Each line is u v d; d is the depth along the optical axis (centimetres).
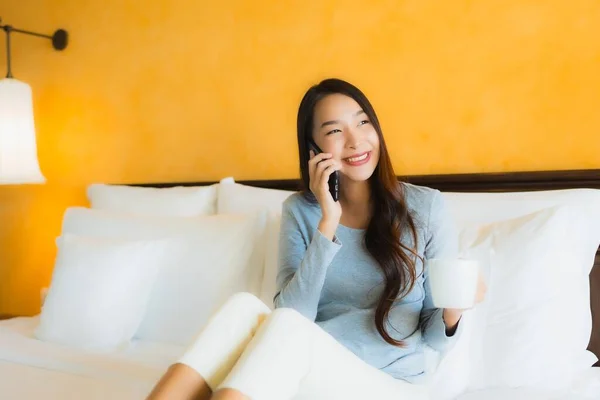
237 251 206
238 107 258
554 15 193
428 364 161
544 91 196
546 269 162
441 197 161
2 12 323
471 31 207
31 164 282
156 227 222
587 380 162
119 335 197
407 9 219
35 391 148
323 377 120
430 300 152
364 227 161
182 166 274
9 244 322
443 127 213
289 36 245
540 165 197
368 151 154
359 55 229
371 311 151
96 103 297
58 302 201
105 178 296
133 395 143
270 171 251
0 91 277
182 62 273
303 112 161
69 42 303
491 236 172
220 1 261
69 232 238
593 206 176
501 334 160
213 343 117
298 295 149
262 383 107
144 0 282
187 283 204
